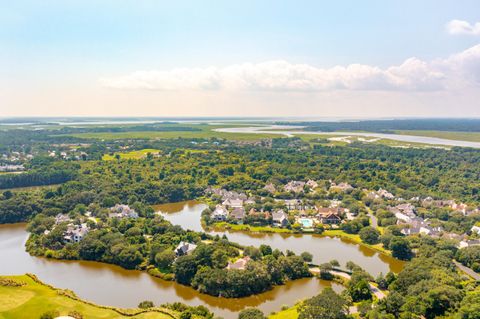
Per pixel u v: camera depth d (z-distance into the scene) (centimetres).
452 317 13488
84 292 17225
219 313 15688
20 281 16300
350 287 16588
